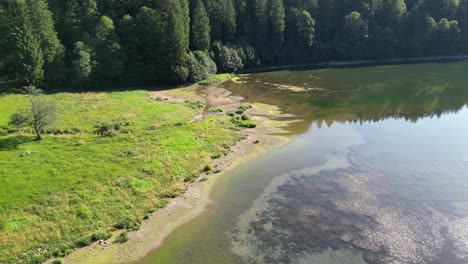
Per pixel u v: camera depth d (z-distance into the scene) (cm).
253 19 11650
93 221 3553
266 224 3547
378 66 11650
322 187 4169
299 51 12075
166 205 3875
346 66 11838
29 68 7412
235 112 6906
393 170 4516
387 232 3359
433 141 5431
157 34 8881
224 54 10450
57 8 8619
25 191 3838
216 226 3544
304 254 3127
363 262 3016
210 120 6238
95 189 3934
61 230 3412
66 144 5009
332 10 12506
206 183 4322
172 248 3259
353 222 3522
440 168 4547
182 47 8950
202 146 5169
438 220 3500
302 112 6975
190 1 10669
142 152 4812
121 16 9425
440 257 3034
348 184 4206
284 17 11962
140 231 3475
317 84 9294
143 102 7294
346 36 12356
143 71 9019
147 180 4209
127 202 3834
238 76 10500
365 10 12462
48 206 3625
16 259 3077
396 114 6800
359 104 7494
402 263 2988
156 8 9481
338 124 6281
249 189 4191
